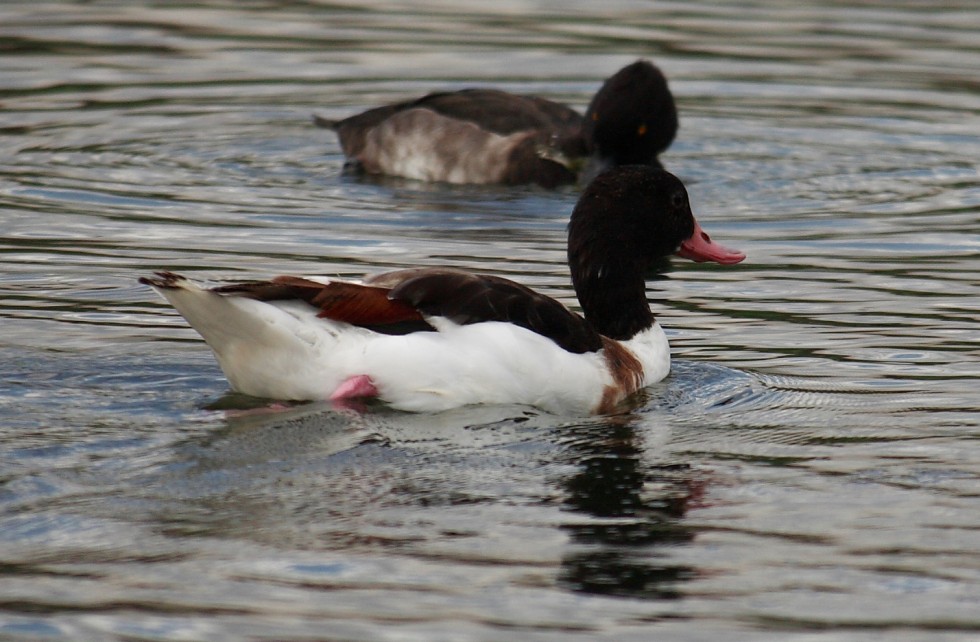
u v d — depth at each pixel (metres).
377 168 20.50
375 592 8.40
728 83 24.41
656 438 11.10
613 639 7.93
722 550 9.03
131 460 10.18
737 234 17.22
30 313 13.80
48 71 24.56
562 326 12.00
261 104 23.14
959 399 11.98
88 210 17.62
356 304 11.34
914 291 15.06
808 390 12.28
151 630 7.91
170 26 27.83
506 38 27.20
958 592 8.50
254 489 9.77
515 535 9.20
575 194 19.44
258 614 8.10
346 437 10.77
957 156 20.69
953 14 28.80
